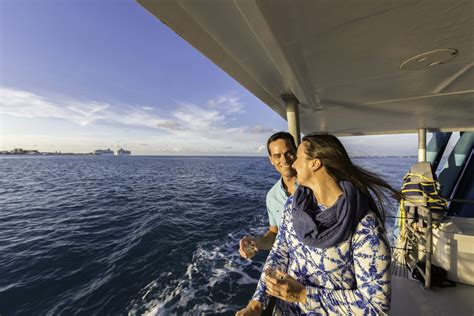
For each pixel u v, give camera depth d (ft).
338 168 3.21
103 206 47.96
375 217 3.09
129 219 37.81
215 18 5.03
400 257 10.68
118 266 21.35
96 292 17.65
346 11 4.75
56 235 30.81
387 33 5.57
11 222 37.73
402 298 7.95
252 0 4.29
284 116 12.57
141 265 21.26
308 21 5.06
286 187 6.60
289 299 3.27
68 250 25.52
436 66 7.41
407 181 10.53
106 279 19.30
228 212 40.06
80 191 68.80
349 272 3.17
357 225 3.05
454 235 8.49
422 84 9.11
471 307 7.36
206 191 64.13
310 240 3.23
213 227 31.81
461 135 17.49
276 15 4.82
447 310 7.32
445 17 4.91
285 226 4.10
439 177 17.95
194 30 5.52
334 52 6.48
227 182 85.35
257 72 7.86
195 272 19.66
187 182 86.02
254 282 18.08
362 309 2.85
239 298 16.24
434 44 6.06
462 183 16.93
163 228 31.14
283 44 5.90
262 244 6.34
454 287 8.21
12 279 19.90
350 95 10.56
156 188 71.61
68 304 16.57
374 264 2.90
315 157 3.34
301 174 3.52
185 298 16.30
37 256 24.21
